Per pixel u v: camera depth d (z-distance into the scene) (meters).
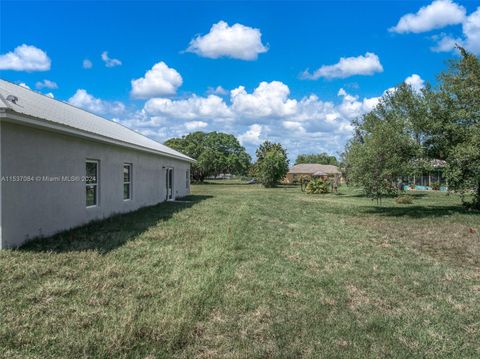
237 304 4.56
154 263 6.29
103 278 5.36
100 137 10.16
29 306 4.24
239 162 64.25
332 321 4.14
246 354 3.37
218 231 9.78
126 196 14.13
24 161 7.40
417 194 31.80
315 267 6.52
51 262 6.04
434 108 14.80
